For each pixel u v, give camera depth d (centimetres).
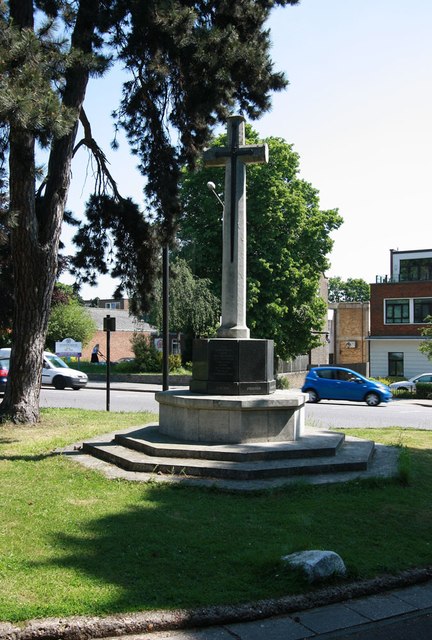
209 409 922
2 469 841
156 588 457
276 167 3397
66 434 1170
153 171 1534
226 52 1245
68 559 507
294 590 464
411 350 4359
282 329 3450
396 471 841
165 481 764
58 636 397
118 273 1678
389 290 4444
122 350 5397
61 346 3566
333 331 5575
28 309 1312
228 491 727
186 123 1517
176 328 3491
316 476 803
